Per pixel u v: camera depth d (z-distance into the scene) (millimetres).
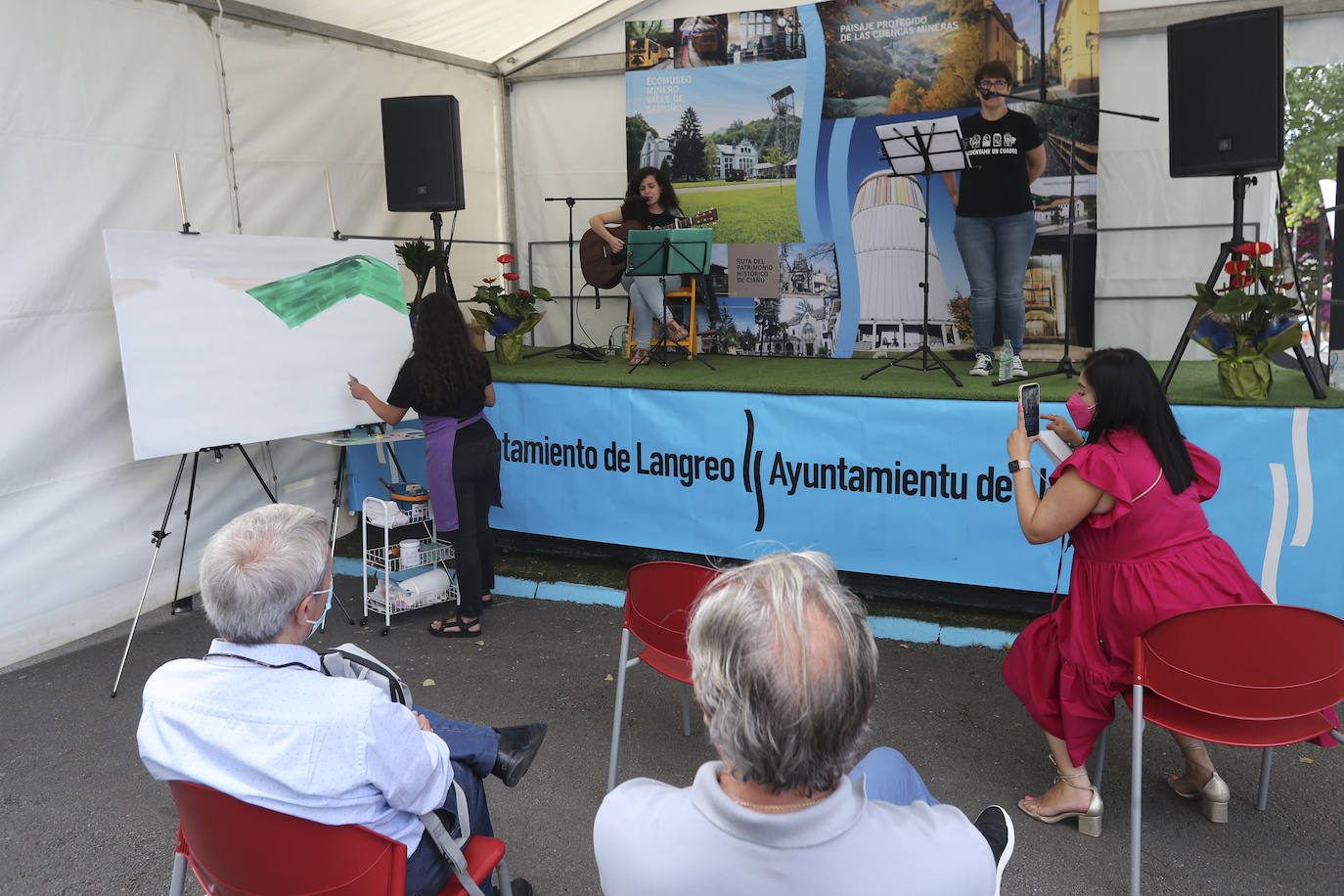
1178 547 2416
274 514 1644
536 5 6020
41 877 2482
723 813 991
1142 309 5668
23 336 3785
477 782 1950
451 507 4059
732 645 991
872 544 4207
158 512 4402
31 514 3871
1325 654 2041
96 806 2828
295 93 5082
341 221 5445
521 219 7098
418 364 3965
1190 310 5582
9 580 3807
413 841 1618
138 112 4227
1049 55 5445
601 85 6703
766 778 985
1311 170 12328
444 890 1749
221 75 4645
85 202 4000
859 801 1021
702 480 4504
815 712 958
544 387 4820
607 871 1073
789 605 998
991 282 5297
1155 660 2203
